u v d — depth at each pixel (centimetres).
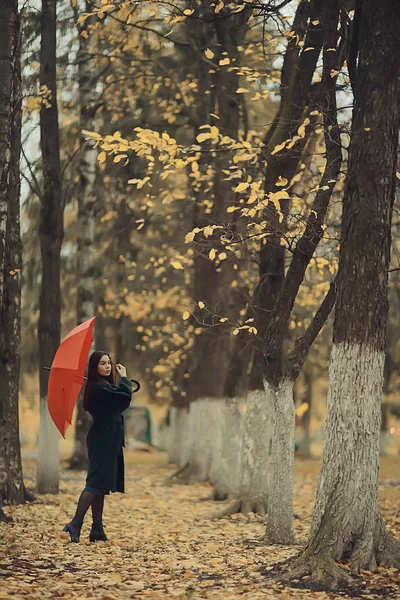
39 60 1828
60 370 1097
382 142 934
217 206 1984
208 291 2181
